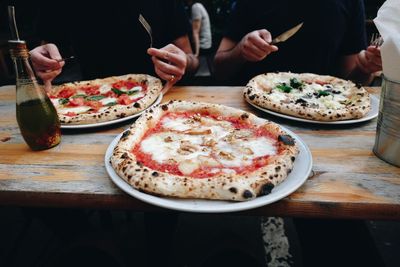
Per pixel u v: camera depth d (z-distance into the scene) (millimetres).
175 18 2678
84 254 1546
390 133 1072
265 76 2029
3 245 2299
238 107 1655
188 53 2727
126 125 1470
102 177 1054
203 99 1762
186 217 2592
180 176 975
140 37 2588
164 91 1830
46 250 2117
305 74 2098
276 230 2463
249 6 2654
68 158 1172
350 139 1311
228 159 1112
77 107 1659
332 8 2484
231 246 1534
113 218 2584
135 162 1022
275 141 1232
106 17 2516
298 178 983
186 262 2164
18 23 5234
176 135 1290
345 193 959
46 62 1676
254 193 895
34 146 1209
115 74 2697
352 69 2719
